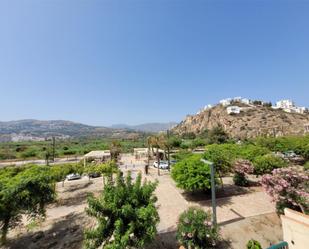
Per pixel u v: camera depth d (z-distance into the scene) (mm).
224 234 10531
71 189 21297
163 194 17828
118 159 41250
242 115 116625
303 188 11648
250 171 18562
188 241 9062
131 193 7812
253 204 14508
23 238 10945
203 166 15844
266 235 10461
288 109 119250
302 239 7719
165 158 38125
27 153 57469
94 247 6941
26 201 10023
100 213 7184
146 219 7141
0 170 17906
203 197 16516
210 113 137375
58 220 13195
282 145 36344
